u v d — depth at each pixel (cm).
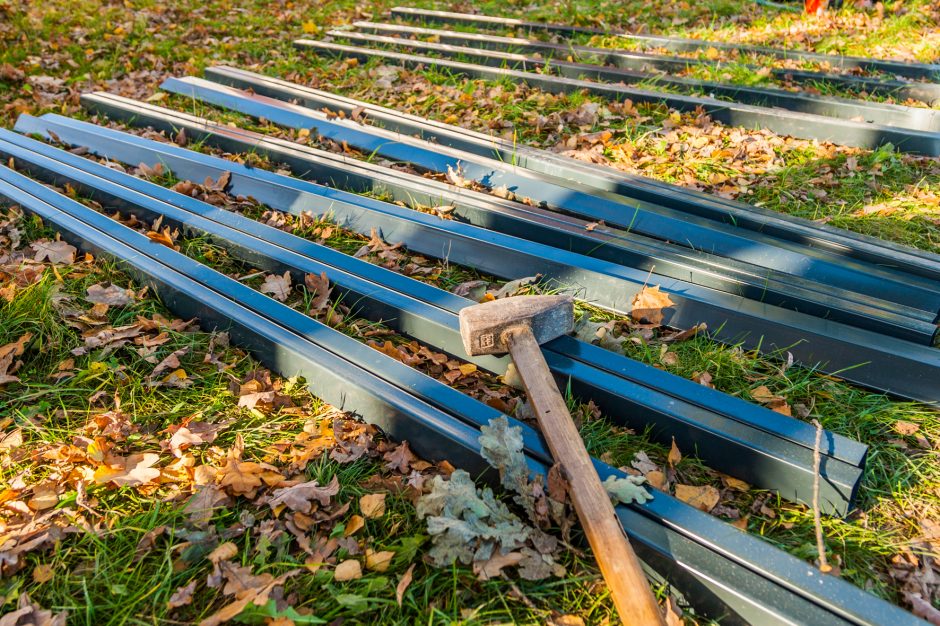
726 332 283
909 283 292
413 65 622
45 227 366
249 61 646
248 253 337
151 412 256
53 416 253
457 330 275
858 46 620
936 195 382
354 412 255
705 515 201
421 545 205
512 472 212
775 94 507
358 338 292
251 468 227
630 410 244
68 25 690
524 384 229
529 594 192
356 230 363
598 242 329
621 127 483
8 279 317
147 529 209
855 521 213
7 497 219
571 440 208
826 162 425
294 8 827
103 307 301
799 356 271
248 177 399
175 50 659
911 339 267
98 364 268
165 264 325
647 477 225
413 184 386
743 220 344
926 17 668
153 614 187
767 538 208
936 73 538
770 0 785
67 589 193
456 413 238
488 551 196
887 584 196
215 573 195
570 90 545
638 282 302
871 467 231
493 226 359
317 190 383
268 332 280
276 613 180
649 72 584
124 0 779
